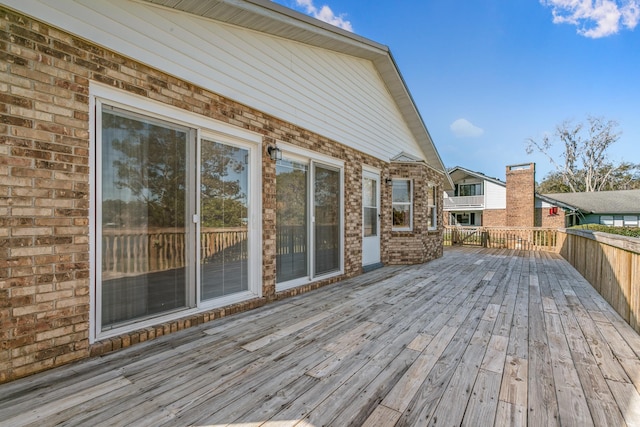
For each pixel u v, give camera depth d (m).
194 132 3.51
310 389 2.19
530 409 1.97
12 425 1.77
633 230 16.02
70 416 1.85
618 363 2.62
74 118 2.54
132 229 2.96
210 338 3.08
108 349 2.71
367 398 2.08
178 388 2.18
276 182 4.67
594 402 2.06
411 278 6.20
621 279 3.91
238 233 4.07
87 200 2.61
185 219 3.42
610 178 31.16
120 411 1.91
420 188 8.25
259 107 4.28
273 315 3.82
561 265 8.02
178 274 3.35
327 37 4.98
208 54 3.62
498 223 22.28
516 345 2.98
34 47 2.33
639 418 1.89
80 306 2.56
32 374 2.31
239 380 2.30
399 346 2.94
